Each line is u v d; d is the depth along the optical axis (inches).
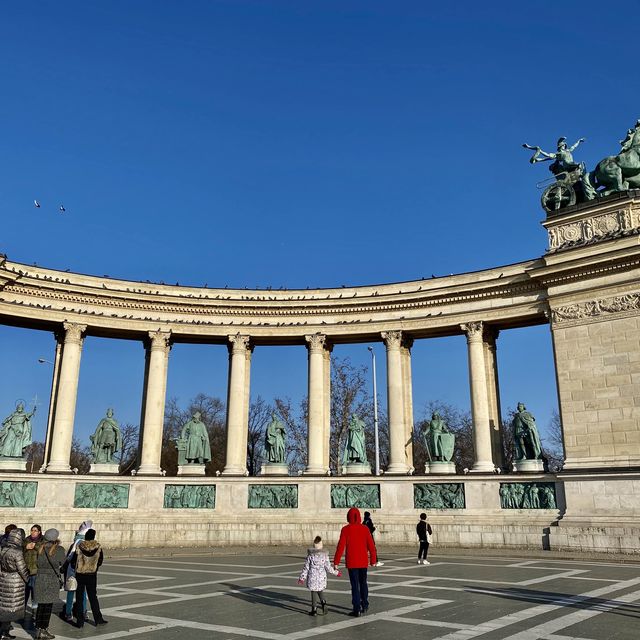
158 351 1526.8
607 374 1266.0
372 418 2559.1
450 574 858.8
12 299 1416.1
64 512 1349.7
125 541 1333.7
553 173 1477.6
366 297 1550.2
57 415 1408.7
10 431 1385.3
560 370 1322.6
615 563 995.9
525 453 1365.7
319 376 1540.4
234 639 473.4
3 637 506.0
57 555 515.2
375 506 1414.9
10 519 1305.4
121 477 1414.9
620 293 1285.7
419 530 1021.2
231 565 1016.9
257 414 2817.4
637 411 1219.9
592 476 1219.9
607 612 565.6
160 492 1432.1
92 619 573.0
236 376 1542.8
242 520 1425.9
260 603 636.7
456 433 3115.2
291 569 952.3
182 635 490.9
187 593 708.7
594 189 1416.1
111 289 1505.9
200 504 1445.6
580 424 1274.6
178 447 1533.0
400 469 1440.7
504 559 1064.8
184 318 1562.5
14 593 489.7
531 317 1425.9
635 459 1200.8
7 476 1322.6
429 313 1512.1
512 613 563.8
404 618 548.4
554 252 1355.8
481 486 1342.3
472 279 1509.6
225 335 1574.8
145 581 818.2
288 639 470.3
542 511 1273.4
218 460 3051.2
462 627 506.9
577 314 1327.5
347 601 648.4
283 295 1626.5
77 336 1469.0
